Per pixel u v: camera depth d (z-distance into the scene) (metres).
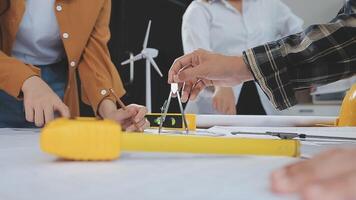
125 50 2.09
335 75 0.69
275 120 0.99
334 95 2.11
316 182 0.21
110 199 0.23
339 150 0.26
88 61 0.94
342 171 0.23
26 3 0.88
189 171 0.32
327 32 0.68
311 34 0.68
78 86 1.02
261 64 0.69
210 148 0.39
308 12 2.28
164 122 0.78
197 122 0.96
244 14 1.82
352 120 0.99
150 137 0.39
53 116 0.65
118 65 2.07
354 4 0.68
